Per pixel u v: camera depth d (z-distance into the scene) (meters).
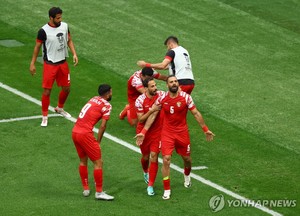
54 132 57.56
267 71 70.81
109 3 83.31
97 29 77.50
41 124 58.50
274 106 63.97
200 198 49.12
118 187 50.34
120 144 56.19
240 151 56.09
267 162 54.56
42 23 78.06
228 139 57.91
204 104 63.75
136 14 81.12
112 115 60.75
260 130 59.69
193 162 54.06
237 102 64.38
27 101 62.62
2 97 63.03
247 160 54.75
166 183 48.72
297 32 79.44
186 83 55.19
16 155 53.97
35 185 50.25
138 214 46.84
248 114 62.34
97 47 73.88
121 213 46.94
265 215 47.41
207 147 56.47
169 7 83.12
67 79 59.44
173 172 52.59
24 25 77.62
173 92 47.97
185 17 81.12
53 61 58.34
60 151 54.75
